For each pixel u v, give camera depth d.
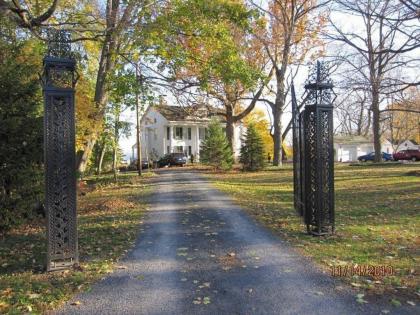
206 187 18.05
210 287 5.27
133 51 16.44
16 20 11.62
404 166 29.28
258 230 8.75
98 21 16.84
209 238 8.11
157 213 11.38
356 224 9.13
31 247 7.82
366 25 14.42
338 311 4.41
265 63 34.28
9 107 9.17
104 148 36.66
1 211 8.80
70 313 4.56
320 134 7.90
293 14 31.70
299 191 10.30
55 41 6.40
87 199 15.47
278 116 34.62
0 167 9.02
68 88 6.26
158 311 4.56
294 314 4.38
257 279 5.53
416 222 9.20
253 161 29.86
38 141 9.36
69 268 6.23
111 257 6.87
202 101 32.44
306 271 5.79
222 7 15.30
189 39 16.30
